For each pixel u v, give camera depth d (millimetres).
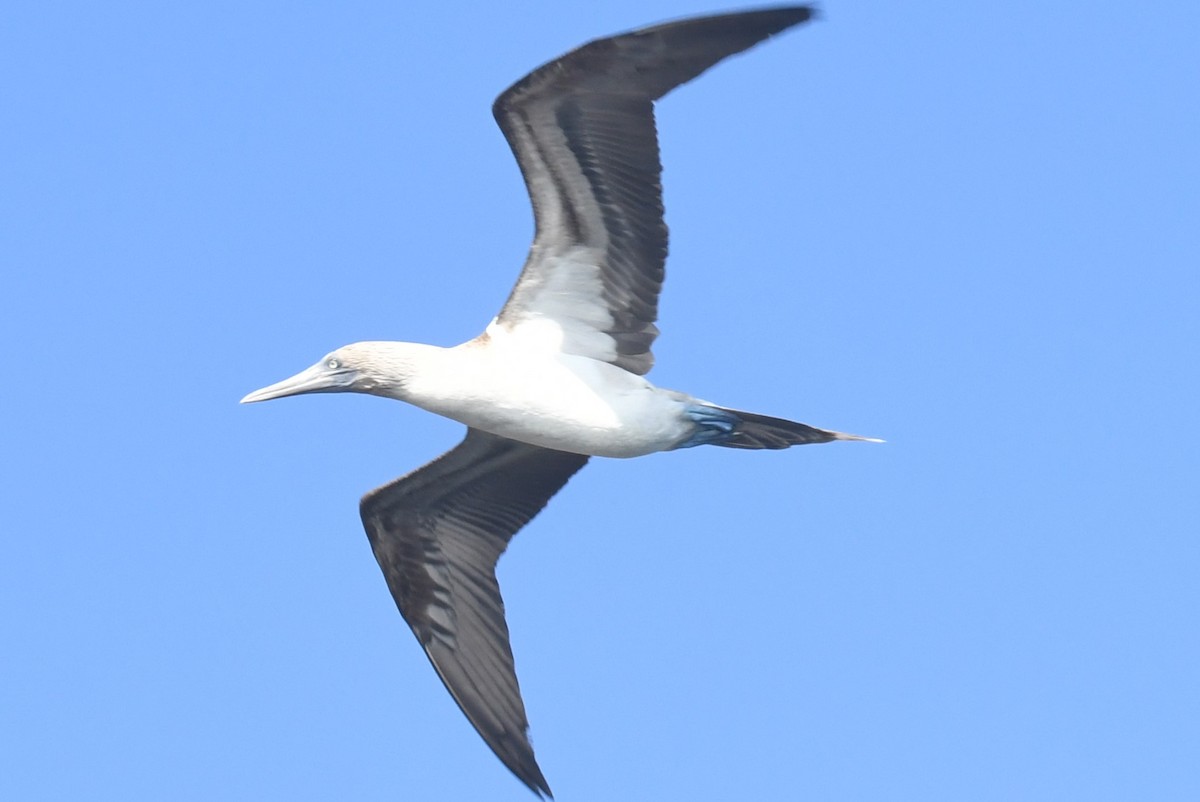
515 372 16688
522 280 16703
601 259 16531
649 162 15766
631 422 16781
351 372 17125
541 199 16125
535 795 17516
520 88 15211
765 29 14734
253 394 17234
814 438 17328
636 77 15242
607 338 16891
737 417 17062
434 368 16875
